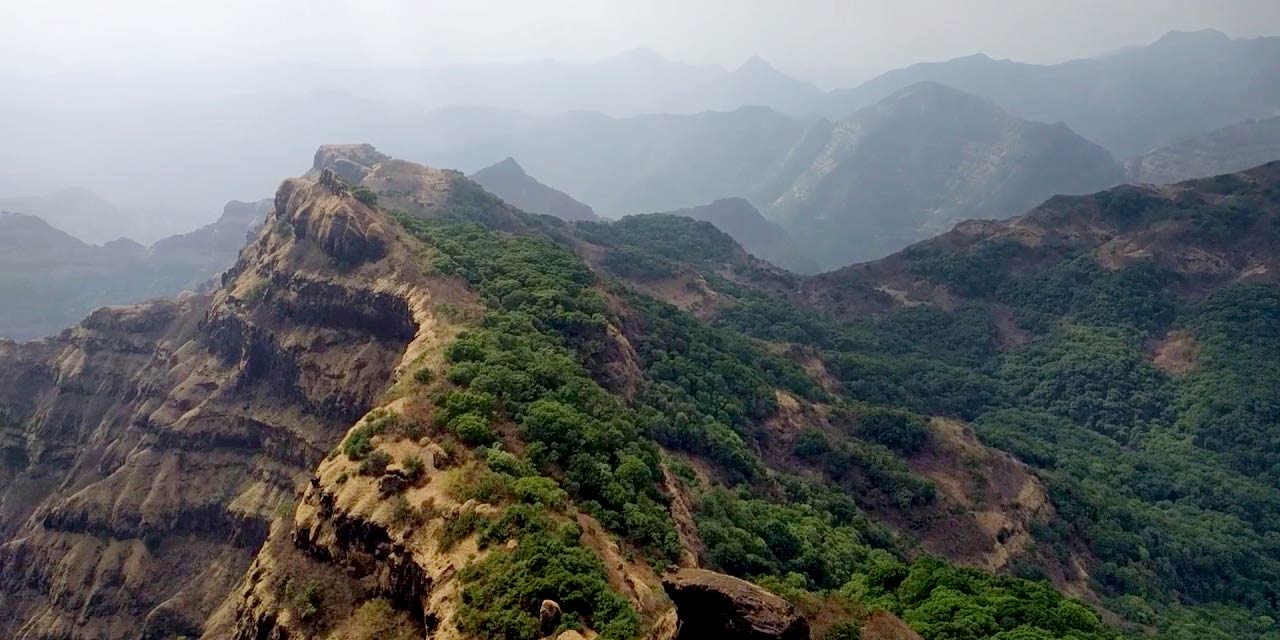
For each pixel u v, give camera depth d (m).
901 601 74.00
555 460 66.75
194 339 160.50
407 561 55.03
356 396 114.75
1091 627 69.50
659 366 124.62
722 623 39.16
